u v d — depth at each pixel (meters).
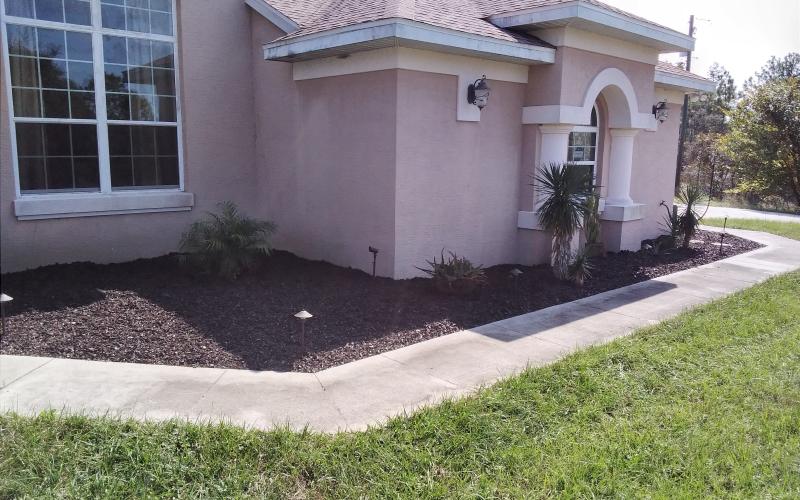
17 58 8.34
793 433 4.74
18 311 6.86
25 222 8.50
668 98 13.94
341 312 7.45
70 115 8.89
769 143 27.86
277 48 9.17
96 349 6.00
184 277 8.67
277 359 5.95
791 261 12.43
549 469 4.09
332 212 9.66
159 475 3.80
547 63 9.60
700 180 36.41
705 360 6.22
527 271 10.05
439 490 3.80
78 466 3.86
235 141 10.68
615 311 8.26
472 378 5.66
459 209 9.44
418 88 8.49
